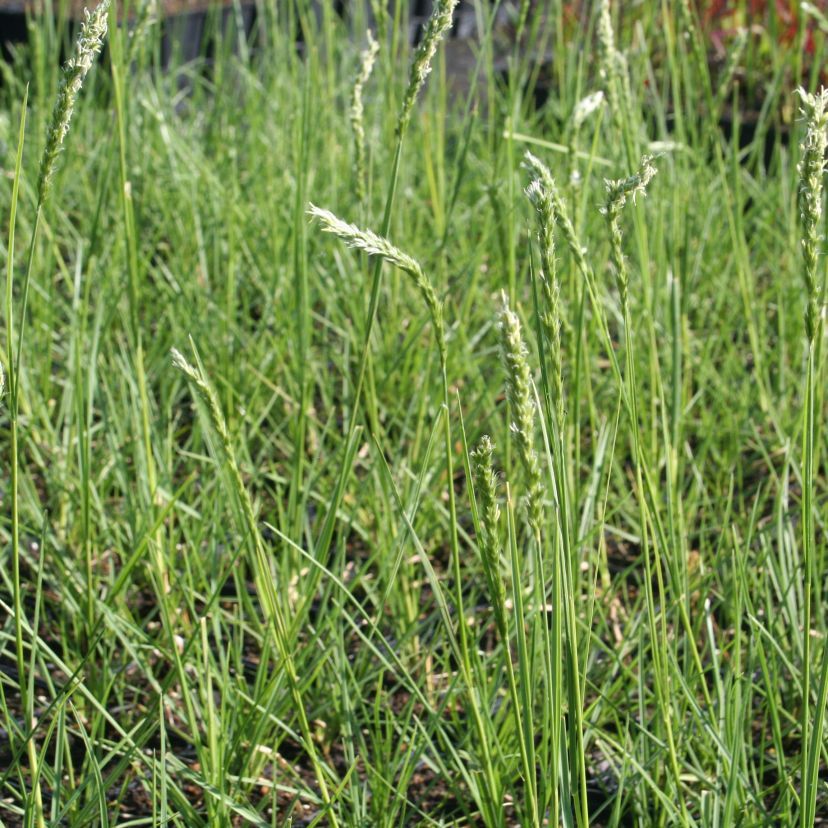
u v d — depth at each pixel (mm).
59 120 1251
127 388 2662
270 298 3098
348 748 1688
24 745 1479
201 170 3441
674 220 2703
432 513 2480
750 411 2828
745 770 1604
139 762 1846
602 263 3252
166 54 6164
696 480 2414
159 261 3238
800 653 1917
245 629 2234
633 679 1970
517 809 1647
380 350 3000
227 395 2633
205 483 2365
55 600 2291
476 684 1793
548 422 1167
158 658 2107
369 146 3547
